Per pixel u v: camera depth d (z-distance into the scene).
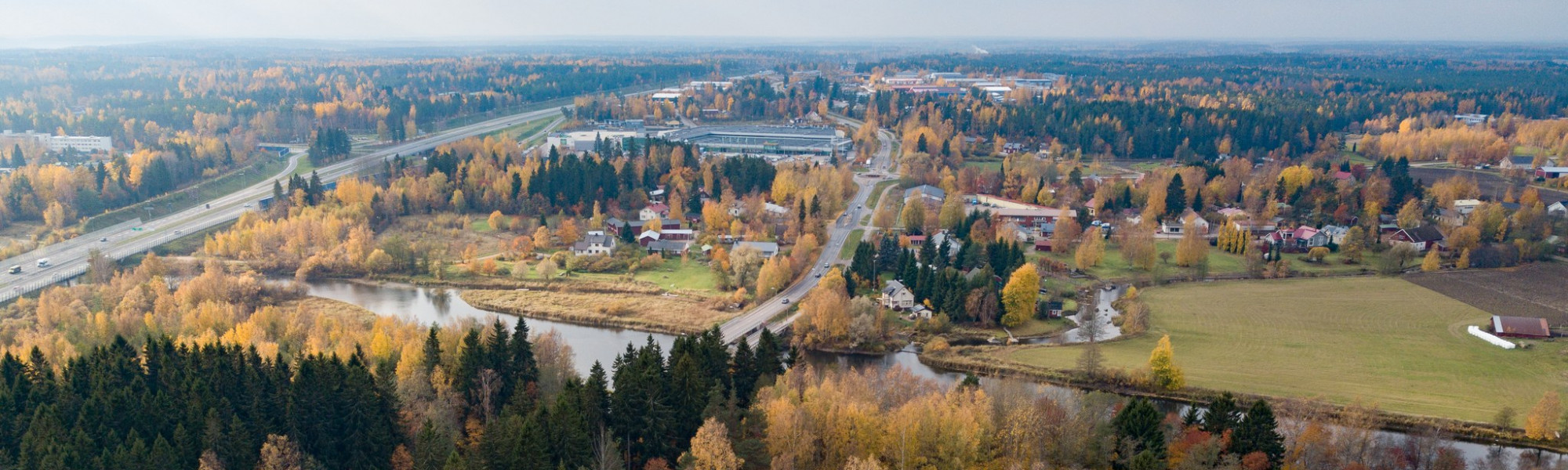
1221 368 196.00
